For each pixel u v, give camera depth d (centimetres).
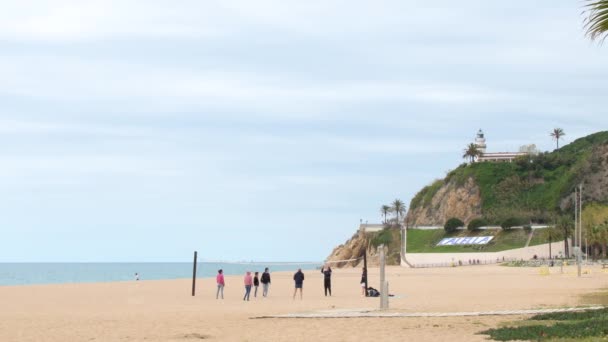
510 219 17938
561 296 4497
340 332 2484
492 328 2466
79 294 6347
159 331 2641
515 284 6656
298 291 6525
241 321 3022
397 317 2994
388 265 19162
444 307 3641
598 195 18800
